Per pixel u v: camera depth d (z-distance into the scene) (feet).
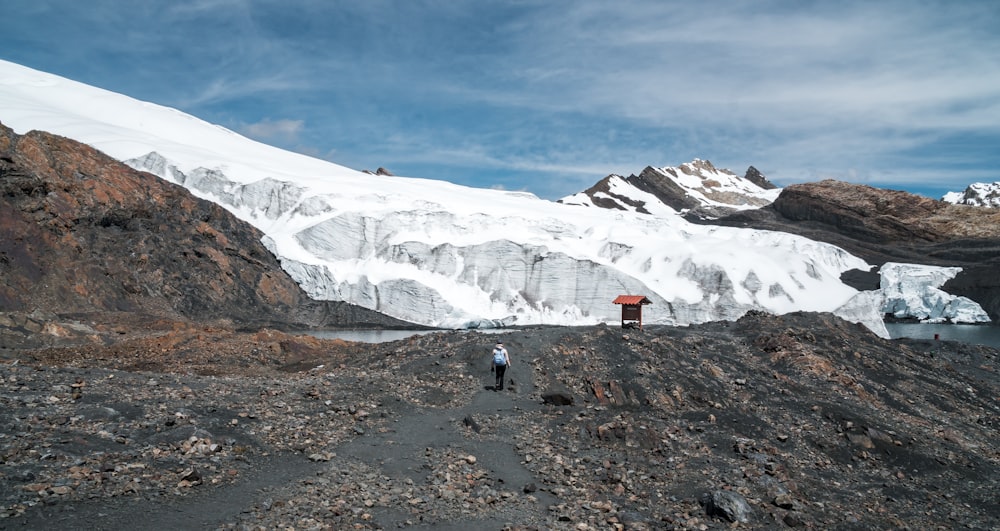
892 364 115.14
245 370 102.89
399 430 60.44
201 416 53.01
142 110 479.00
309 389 69.56
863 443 71.72
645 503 48.08
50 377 59.16
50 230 203.41
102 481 37.17
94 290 196.85
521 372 87.25
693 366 95.04
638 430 64.08
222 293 246.47
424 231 322.55
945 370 122.72
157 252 236.43
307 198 337.11
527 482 49.70
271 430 53.31
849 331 145.69
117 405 52.37
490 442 59.57
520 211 378.53
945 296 387.34
